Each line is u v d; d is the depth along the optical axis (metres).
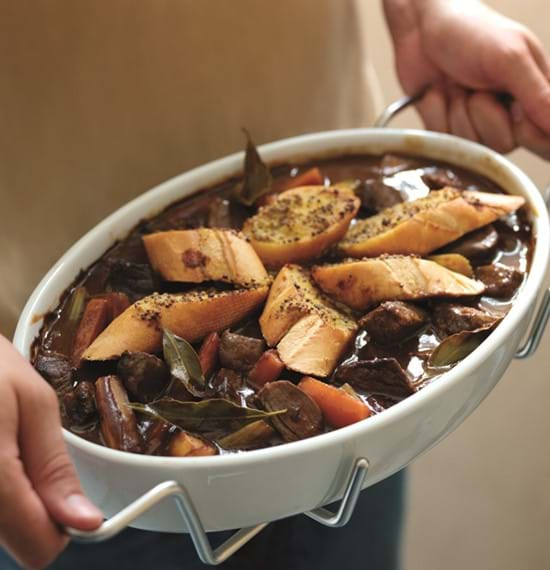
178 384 0.68
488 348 0.66
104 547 0.92
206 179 0.85
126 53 0.93
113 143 0.95
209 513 0.63
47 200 0.92
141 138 0.96
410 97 0.98
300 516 0.95
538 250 0.73
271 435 0.65
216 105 1.01
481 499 1.37
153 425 0.65
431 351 0.69
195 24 0.97
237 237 0.74
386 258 0.72
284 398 0.65
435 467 1.39
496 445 1.39
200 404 0.65
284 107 1.07
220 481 0.61
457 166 0.84
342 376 0.68
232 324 0.72
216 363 0.70
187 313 0.70
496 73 0.92
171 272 0.74
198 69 0.99
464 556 1.33
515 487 1.37
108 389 0.67
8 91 0.88
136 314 0.70
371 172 0.86
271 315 0.70
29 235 0.91
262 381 0.68
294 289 0.71
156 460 0.60
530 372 1.41
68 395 0.67
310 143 0.87
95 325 0.72
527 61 0.90
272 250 0.76
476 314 0.69
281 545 0.94
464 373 0.64
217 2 0.98
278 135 1.07
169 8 0.95
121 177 0.96
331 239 0.76
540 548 1.32
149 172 0.98
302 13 1.05
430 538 1.35
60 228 0.93
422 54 0.98
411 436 0.64
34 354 0.72
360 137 0.87
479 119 0.95
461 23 0.93
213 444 0.65
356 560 0.95
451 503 1.37
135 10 0.93
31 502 0.55
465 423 1.41
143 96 0.96
